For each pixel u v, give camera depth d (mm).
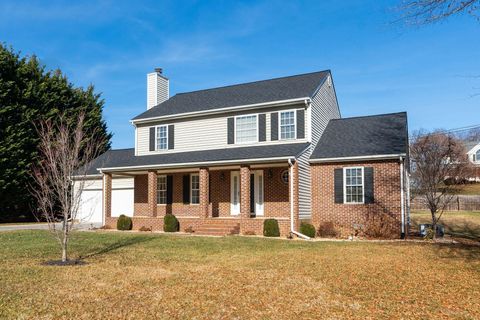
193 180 22359
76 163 12516
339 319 6070
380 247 13383
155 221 20328
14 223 26766
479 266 10000
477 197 31734
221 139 21516
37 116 26359
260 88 23422
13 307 6594
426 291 7656
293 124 19812
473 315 6234
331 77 24266
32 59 27406
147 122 23875
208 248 13383
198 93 26047
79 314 6285
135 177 24656
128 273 9336
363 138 19906
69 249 13133
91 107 31969
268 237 16781
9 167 24953
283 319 6070
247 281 8445
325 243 14695
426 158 18297
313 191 19234
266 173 20125
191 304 6809
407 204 20234
